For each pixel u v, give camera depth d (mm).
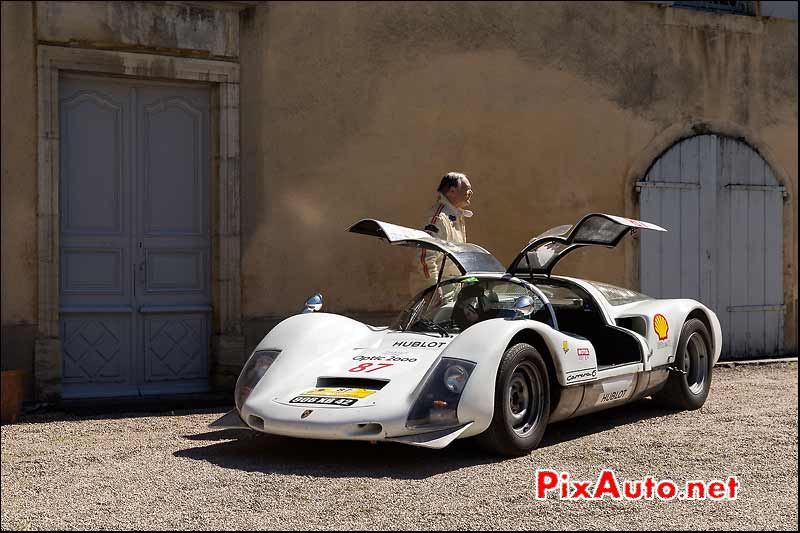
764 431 5836
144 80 7711
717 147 10242
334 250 8281
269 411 4910
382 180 8484
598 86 9555
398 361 5152
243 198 7938
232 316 7879
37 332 7180
